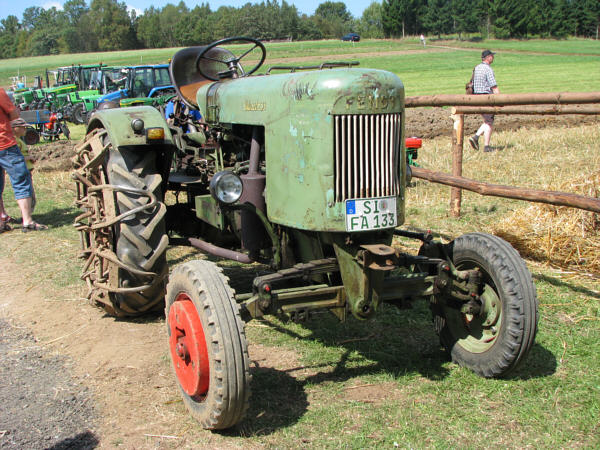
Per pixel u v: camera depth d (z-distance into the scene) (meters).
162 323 4.23
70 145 14.09
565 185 5.86
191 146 4.68
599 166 8.37
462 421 2.90
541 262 5.31
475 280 3.28
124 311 4.09
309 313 2.99
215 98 3.88
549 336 3.84
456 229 6.14
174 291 3.05
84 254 4.28
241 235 3.54
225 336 2.65
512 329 3.11
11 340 3.96
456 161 6.43
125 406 3.09
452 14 100.38
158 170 4.20
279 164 3.08
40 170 11.12
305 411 3.00
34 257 5.79
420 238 3.58
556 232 5.30
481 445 2.70
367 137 2.87
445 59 51.31
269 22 108.81
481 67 10.38
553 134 12.30
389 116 2.90
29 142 16.48
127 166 3.85
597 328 3.95
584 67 38.72
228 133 3.84
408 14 106.69
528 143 11.26
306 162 2.90
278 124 3.05
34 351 3.79
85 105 21.12
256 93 3.28
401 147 3.01
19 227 6.96
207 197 3.92
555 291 4.61
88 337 3.99
